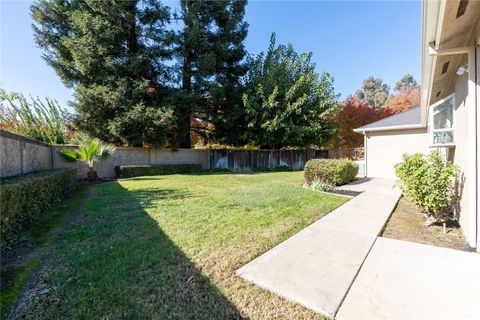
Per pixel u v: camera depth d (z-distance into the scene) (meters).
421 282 2.24
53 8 11.20
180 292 2.09
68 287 2.15
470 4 2.50
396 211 4.97
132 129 12.04
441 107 5.58
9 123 11.62
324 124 15.98
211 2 14.20
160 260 2.66
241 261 2.65
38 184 4.37
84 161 10.24
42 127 12.70
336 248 3.01
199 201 5.49
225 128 15.70
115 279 2.28
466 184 3.55
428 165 4.18
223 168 16.39
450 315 1.77
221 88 13.94
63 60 11.44
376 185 8.28
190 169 14.37
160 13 12.79
